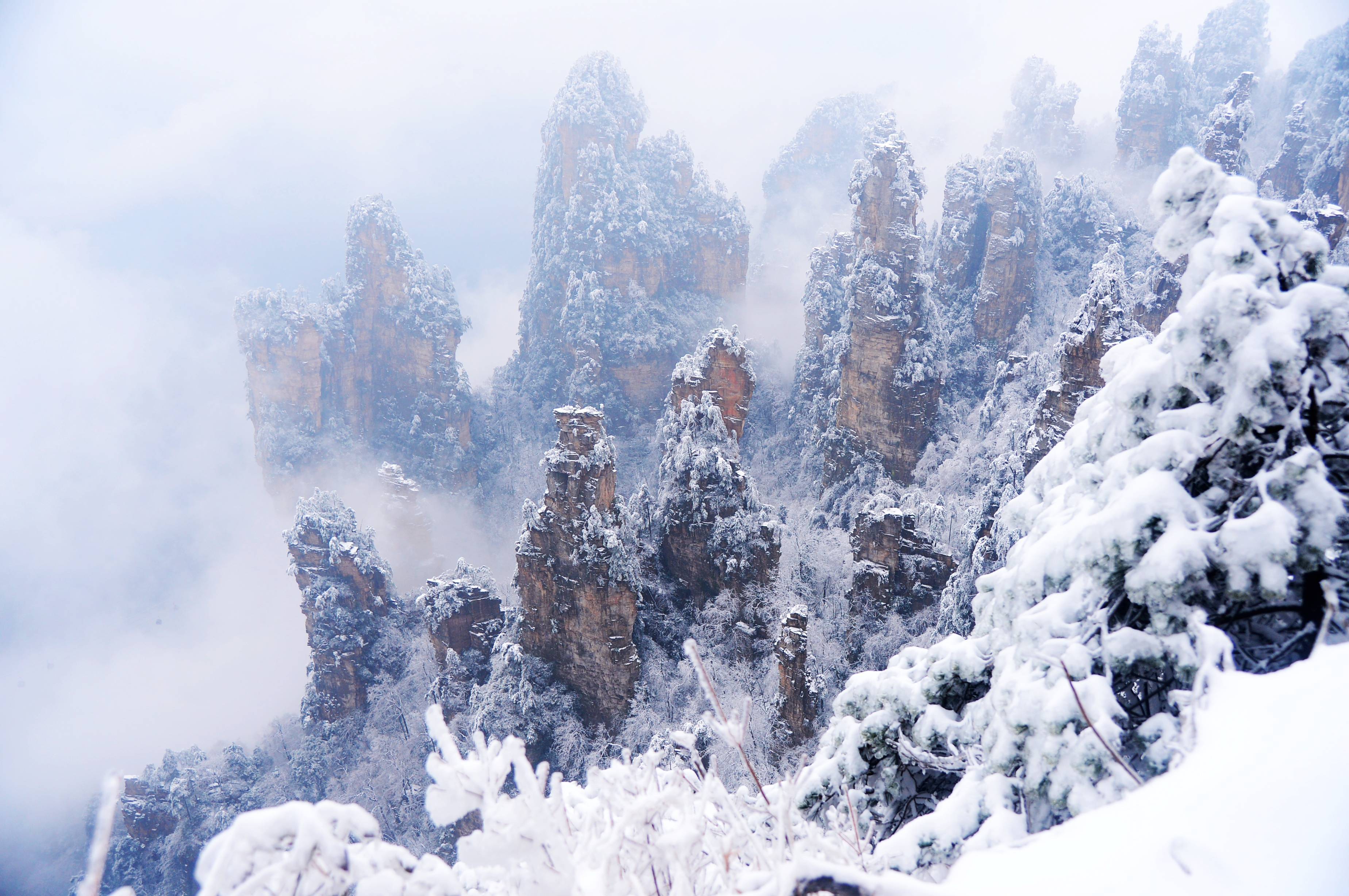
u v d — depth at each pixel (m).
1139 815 2.76
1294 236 4.98
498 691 50.84
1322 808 2.49
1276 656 4.81
